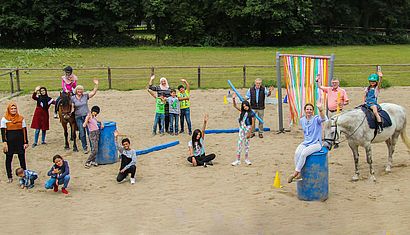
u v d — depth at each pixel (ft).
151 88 50.78
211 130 51.39
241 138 40.34
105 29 157.99
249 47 154.40
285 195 33.94
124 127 54.19
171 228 28.99
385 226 29.01
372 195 33.83
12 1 149.07
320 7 167.32
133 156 36.42
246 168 39.78
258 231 28.53
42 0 150.92
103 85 80.38
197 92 74.84
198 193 34.47
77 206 32.50
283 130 51.42
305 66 47.73
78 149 45.85
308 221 29.81
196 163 40.40
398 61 111.34
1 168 40.55
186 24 158.81
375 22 189.16
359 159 42.27
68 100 43.75
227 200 33.14
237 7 154.61
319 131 32.91
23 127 37.06
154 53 130.41
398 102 65.72
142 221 30.01
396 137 38.34
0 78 86.43
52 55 121.60
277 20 157.28
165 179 37.45
